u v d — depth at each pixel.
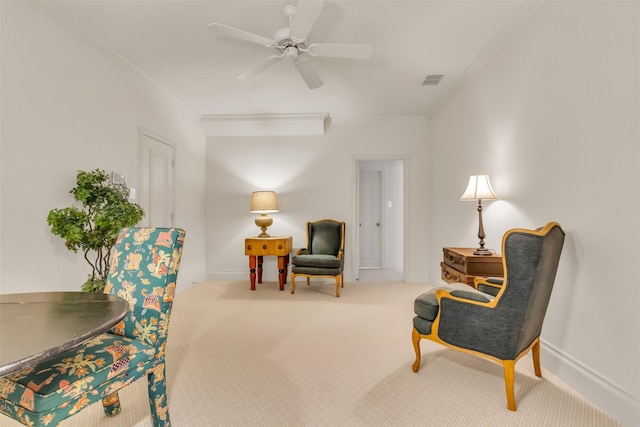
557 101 1.93
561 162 1.89
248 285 4.36
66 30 2.29
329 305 3.39
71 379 1.04
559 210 1.91
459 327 1.69
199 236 4.51
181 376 1.88
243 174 4.68
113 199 2.15
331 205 4.63
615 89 1.53
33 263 2.04
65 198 2.28
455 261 2.56
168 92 3.64
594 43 1.65
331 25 2.37
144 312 1.33
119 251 1.49
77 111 2.39
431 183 4.39
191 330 2.65
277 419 1.49
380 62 2.95
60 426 1.43
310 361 2.08
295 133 4.63
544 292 1.62
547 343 1.97
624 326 1.46
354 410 1.56
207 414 1.52
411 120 4.54
